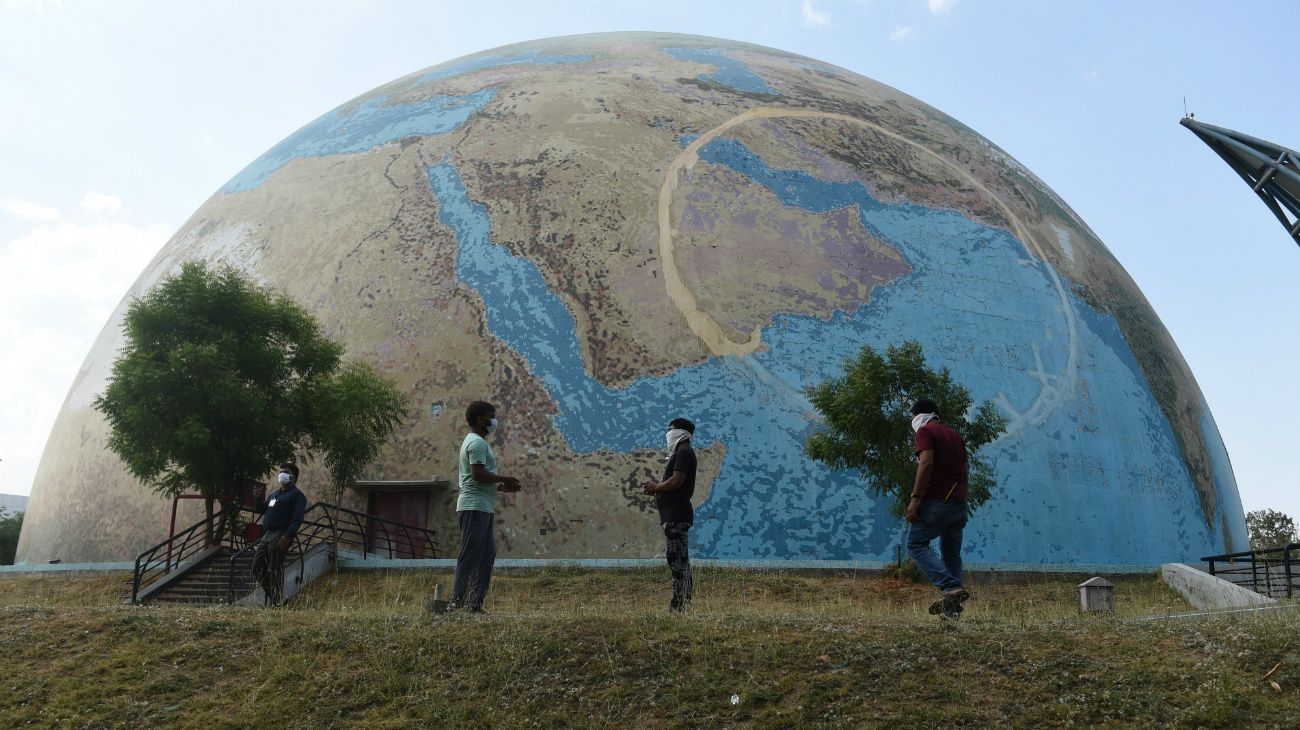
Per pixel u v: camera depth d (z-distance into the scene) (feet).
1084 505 70.33
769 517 62.39
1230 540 81.87
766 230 71.61
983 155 89.61
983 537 66.03
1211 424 89.20
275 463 58.59
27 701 25.02
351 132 85.10
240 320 58.39
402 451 65.46
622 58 87.56
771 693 23.39
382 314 70.08
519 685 24.62
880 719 22.03
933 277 74.08
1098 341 79.25
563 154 74.69
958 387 56.70
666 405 64.54
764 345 66.85
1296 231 71.72
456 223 72.69
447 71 91.45
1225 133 73.10
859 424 54.80
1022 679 23.47
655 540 61.46
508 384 65.77
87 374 84.84
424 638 27.30
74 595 56.85
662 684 24.27
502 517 62.75
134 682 25.88
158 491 64.85
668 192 72.08
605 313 67.10
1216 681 22.54
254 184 86.22
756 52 94.68
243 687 25.48
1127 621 28.48
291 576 52.65
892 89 97.96
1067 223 89.51
